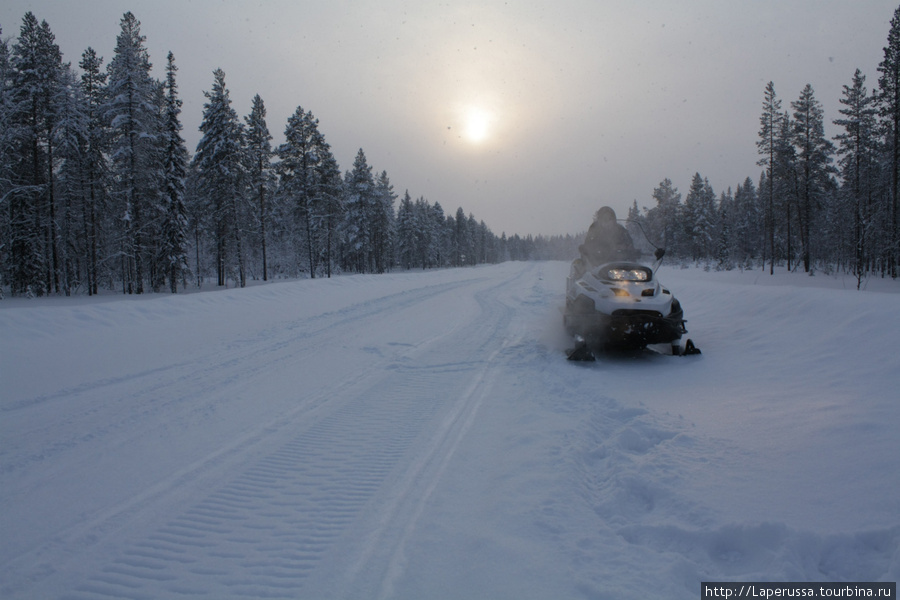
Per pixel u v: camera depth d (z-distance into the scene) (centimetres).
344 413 505
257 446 420
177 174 3231
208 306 1162
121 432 453
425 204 8144
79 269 3581
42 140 2989
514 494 317
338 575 243
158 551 270
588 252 797
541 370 653
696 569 232
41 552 270
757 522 246
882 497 252
